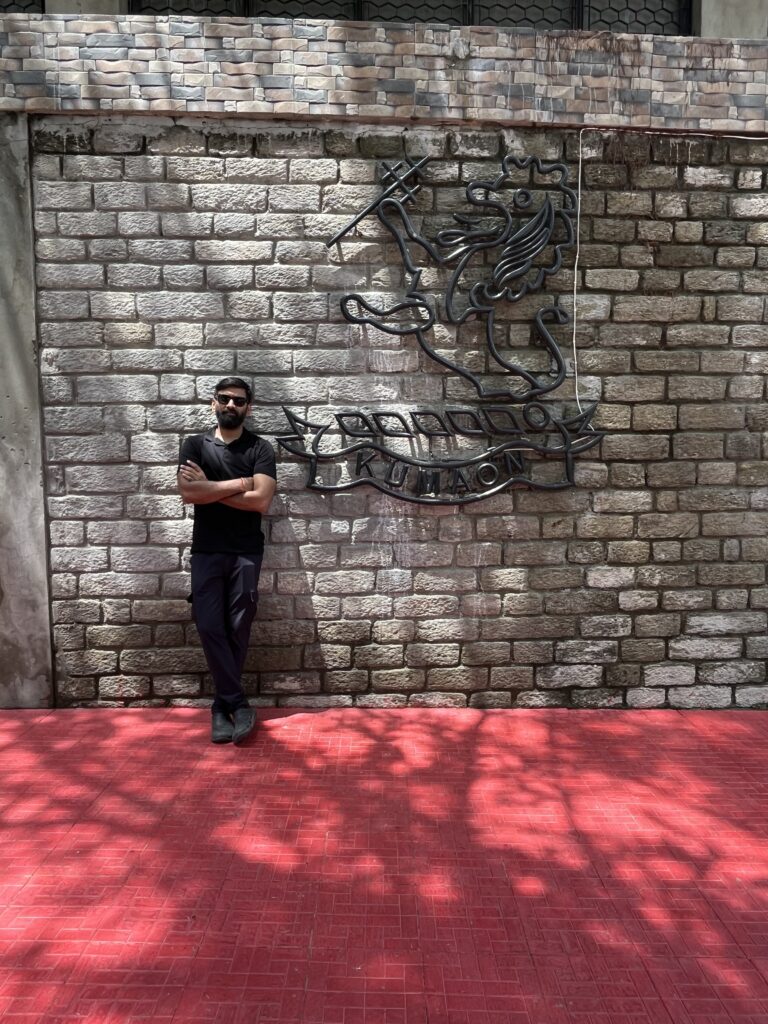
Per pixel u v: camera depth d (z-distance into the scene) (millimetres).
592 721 4680
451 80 4375
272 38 4301
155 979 2625
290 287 4504
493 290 4559
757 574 4836
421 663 4762
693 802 3783
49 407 4520
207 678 4723
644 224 4602
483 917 2955
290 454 4602
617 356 4664
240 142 4418
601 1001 2576
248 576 4309
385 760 4145
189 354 4520
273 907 2986
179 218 4441
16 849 3320
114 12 5234
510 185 4527
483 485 4656
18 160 4348
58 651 4680
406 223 4441
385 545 4684
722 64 4523
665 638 4844
